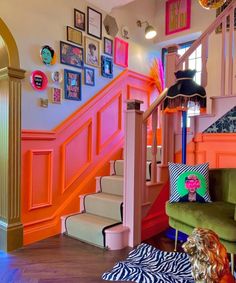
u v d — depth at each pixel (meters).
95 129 3.40
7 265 2.17
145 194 2.75
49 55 2.84
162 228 3.05
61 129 2.95
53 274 2.02
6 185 2.47
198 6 4.18
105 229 2.52
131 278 1.96
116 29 3.76
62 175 2.97
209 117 2.86
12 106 2.47
